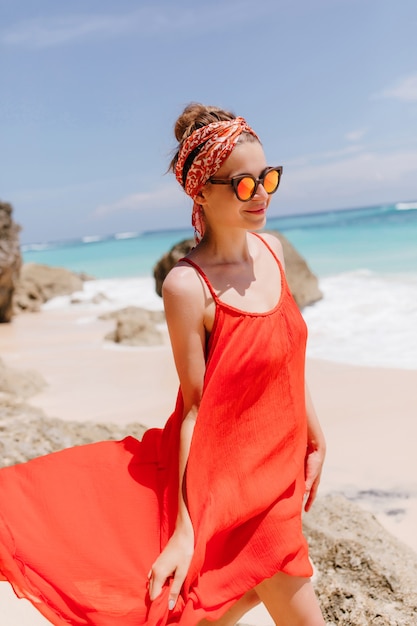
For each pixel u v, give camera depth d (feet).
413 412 23.47
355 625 10.82
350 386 27.84
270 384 8.64
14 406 23.31
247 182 8.25
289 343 8.75
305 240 123.34
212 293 8.52
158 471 9.25
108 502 8.98
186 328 8.54
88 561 8.45
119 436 18.88
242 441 8.63
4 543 8.39
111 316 53.01
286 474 8.83
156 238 238.07
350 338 37.99
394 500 17.12
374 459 19.72
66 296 73.15
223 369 8.46
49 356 38.96
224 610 8.39
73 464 9.30
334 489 18.02
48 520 8.73
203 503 8.46
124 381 30.89
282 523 8.69
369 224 153.99
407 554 12.55
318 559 12.30
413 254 79.51
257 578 8.45
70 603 8.18
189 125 8.68
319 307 48.57
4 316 58.34
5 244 57.82
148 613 8.07
